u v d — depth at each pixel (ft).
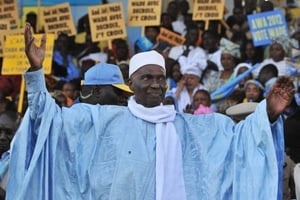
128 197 25.17
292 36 65.00
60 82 61.52
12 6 66.64
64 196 25.52
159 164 25.46
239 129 26.32
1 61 64.95
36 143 25.41
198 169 26.03
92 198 25.36
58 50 65.98
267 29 62.90
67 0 74.28
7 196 25.36
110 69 30.71
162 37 65.21
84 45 68.74
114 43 67.00
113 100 30.37
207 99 53.57
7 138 36.27
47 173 25.46
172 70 60.85
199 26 67.92
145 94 26.25
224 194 25.76
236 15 68.33
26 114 25.82
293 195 35.53
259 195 25.27
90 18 63.05
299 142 36.06
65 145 25.90
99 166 25.63
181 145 26.20
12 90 61.26
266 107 25.68
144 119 26.17
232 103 55.16
